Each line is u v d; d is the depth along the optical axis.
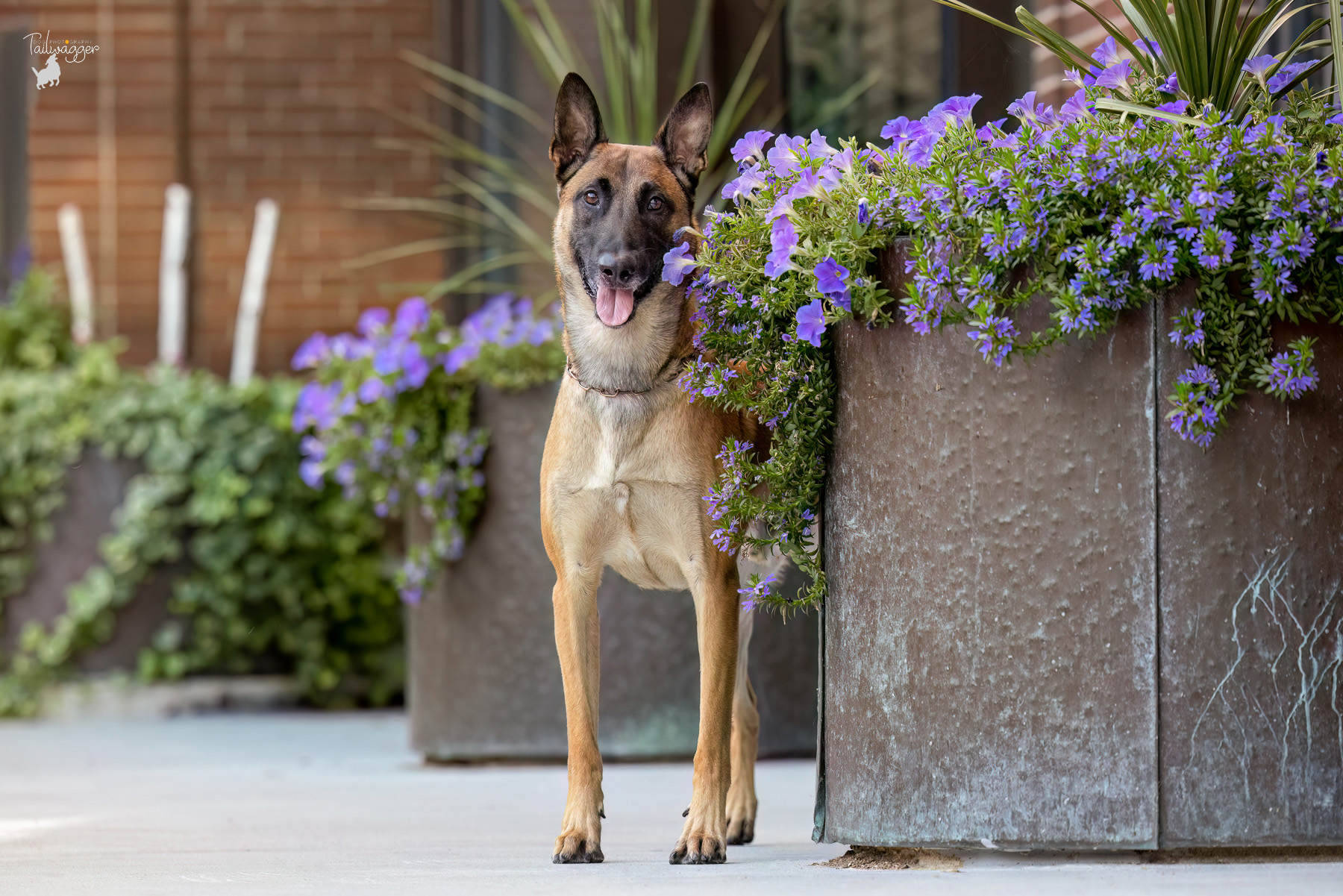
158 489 7.91
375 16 9.64
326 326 9.62
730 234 3.42
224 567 7.96
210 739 6.93
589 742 3.53
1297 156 3.03
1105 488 3.07
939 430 3.16
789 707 5.71
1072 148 3.07
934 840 3.15
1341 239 3.02
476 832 4.01
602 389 3.60
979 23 6.23
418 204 8.58
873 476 3.24
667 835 3.95
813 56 7.68
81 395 8.05
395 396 5.67
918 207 3.13
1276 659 3.05
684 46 8.08
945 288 3.12
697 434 3.59
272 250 9.60
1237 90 3.48
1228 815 3.04
